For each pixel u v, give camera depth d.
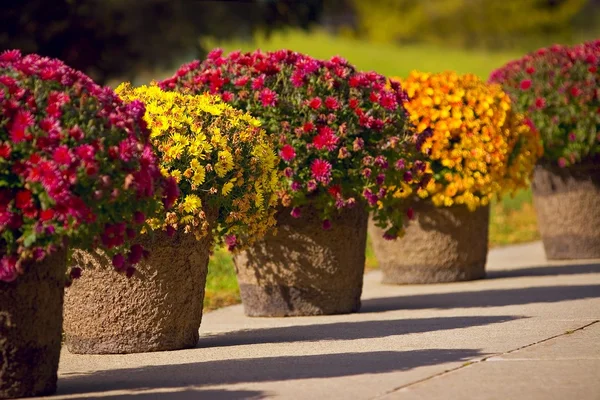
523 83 15.77
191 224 9.12
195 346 9.54
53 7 23.00
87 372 8.34
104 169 7.00
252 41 32.16
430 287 13.87
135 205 7.32
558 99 15.66
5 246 6.96
